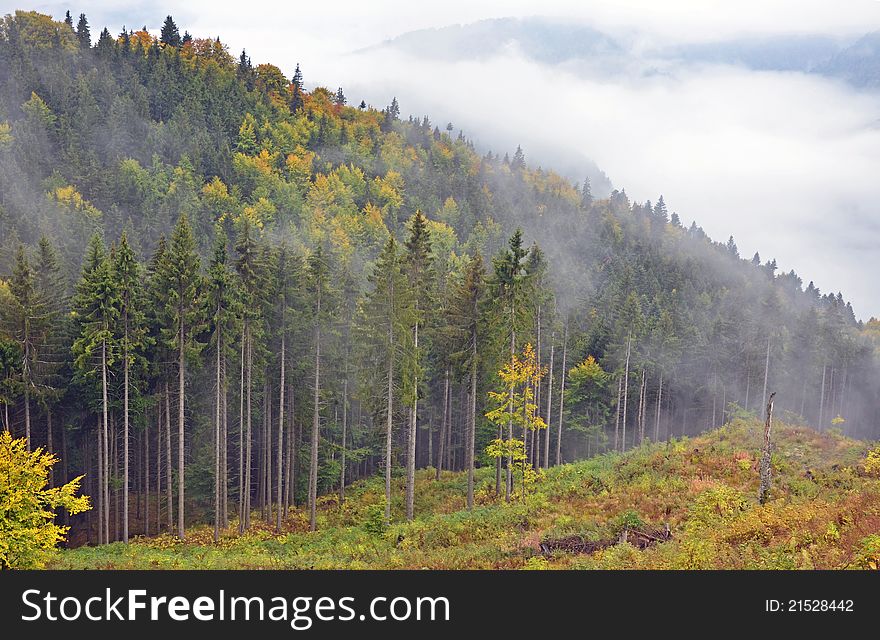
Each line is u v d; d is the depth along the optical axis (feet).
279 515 126.21
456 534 90.43
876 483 81.51
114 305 115.34
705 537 64.18
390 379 118.32
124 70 615.16
